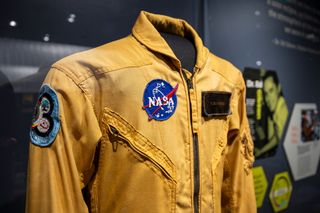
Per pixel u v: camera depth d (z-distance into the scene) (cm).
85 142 46
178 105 53
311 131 132
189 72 57
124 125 48
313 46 136
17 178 63
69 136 45
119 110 48
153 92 50
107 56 49
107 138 48
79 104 46
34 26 64
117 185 48
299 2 128
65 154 45
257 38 107
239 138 67
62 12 67
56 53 67
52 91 45
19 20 62
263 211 110
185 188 52
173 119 52
